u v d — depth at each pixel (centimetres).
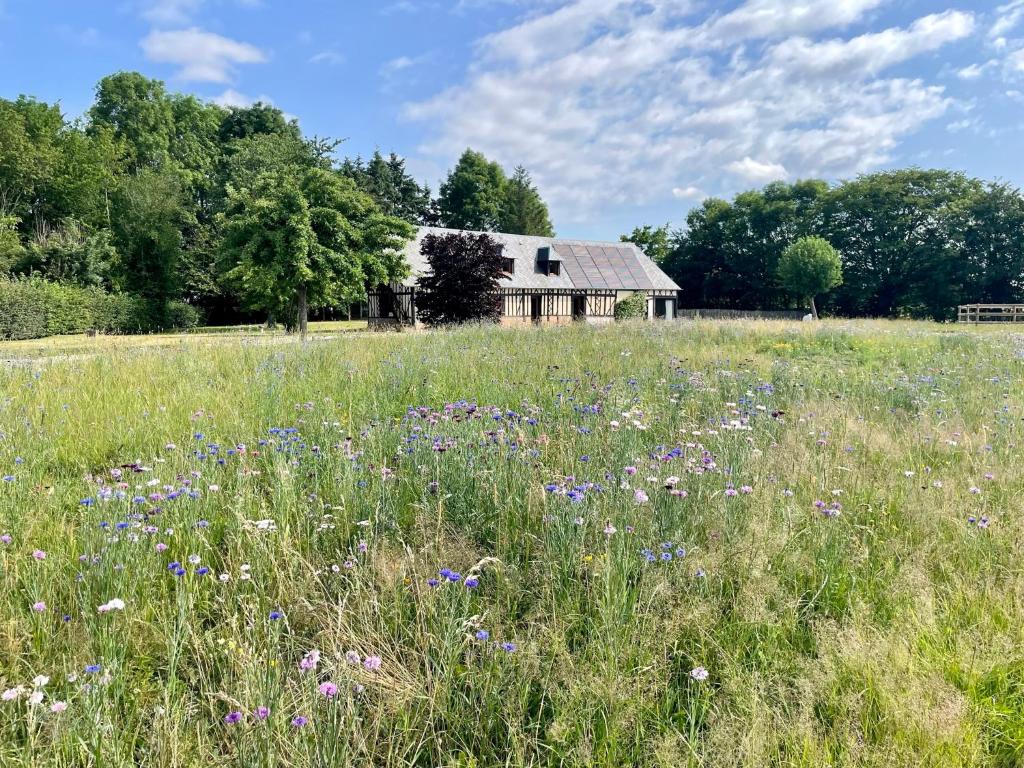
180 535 329
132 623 257
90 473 452
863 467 449
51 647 247
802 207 6494
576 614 268
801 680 224
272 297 2444
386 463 444
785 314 5253
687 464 402
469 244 2822
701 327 1705
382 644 246
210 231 4438
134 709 218
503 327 1805
